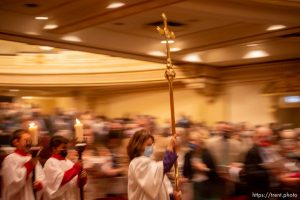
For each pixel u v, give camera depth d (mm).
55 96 19219
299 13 8859
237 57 12969
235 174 7297
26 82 16578
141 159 4094
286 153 7992
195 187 7469
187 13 8430
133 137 4203
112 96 18031
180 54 11930
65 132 9992
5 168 5262
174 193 4293
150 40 11180
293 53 12133
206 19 9234
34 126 5297
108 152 7949
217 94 14617
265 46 12461
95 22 8719
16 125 11062
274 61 13352
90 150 7965
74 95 18203
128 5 7770
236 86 14305
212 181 7398
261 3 8109
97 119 11969
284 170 7117
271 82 13469
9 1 7984
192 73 13828
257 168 6984
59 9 8531
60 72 16609
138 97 17188
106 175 7461
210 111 14641
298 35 11203
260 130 7477
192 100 15250
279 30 9383
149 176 3979
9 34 9203
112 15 8289
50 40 9836
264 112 13648
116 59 16062
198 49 11141
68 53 16625
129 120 12227
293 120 12992
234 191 7398
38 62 16656
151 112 16719
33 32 9227
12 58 16484
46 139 5957
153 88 16641
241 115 14172
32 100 19391
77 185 5559
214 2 8141
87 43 10133
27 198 5332
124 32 10430
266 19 8641
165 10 8375
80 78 16531
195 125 12266
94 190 7352
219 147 7559
